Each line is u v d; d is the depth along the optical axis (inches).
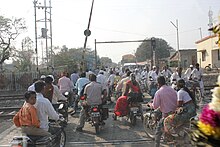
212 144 93.7
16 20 1542.8
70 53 2087.8
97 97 411.2
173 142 294.4
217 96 95.5
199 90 622.5
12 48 1558.8
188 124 286.4
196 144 98.1
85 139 378.0
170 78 656.4
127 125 450.3
